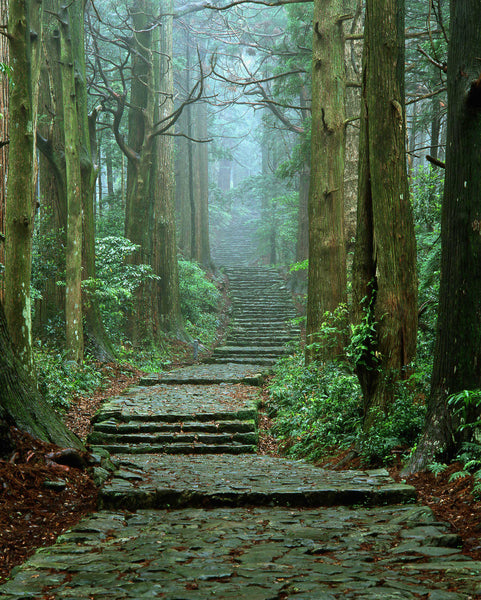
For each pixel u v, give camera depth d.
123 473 5.81
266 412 11.12
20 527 4.27
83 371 12.62
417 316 7.09
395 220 6.92
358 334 7.07
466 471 4.83
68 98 12.65
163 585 3.02
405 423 6.46
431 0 7.08
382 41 6.91
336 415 8.38
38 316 14.46
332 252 11.89
